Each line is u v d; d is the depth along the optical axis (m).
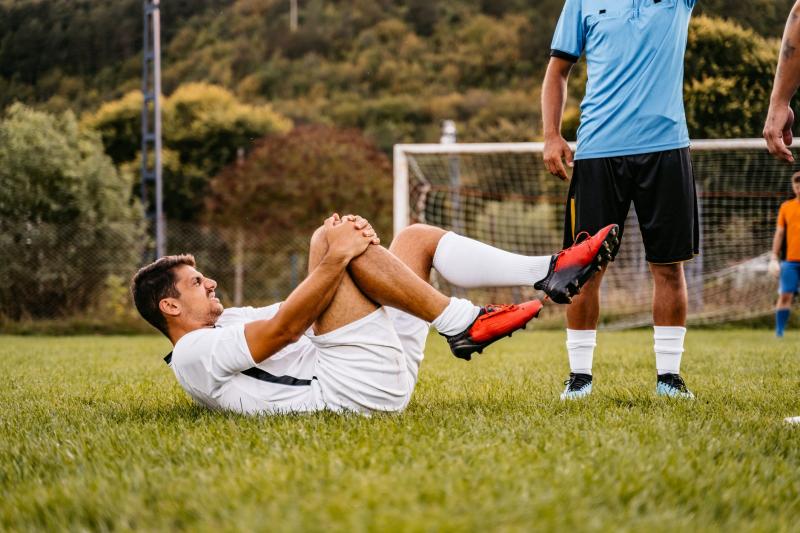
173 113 26.73
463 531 1.41
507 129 26.89
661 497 1.70
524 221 14.55
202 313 2.75
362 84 32.72
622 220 3.45
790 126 2.96
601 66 3.44
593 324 3.54
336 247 2.46
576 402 3.11
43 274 13.76
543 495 1.63
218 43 32.88
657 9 3.36
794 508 1.69
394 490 1.66
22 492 1.87
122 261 14.45
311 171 19.61
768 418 2.74
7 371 5.25
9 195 13.91
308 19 34.72
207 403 2.75
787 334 9.48
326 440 2.21
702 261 10.82
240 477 1.80
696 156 9.85
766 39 8.41
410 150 9.12
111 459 2.13
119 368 5.45
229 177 20.42
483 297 12.14
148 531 1.51
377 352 2.57
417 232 2.85
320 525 1.45
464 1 34.53
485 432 2.38
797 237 8.44
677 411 2.84
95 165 15.23
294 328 2.50
